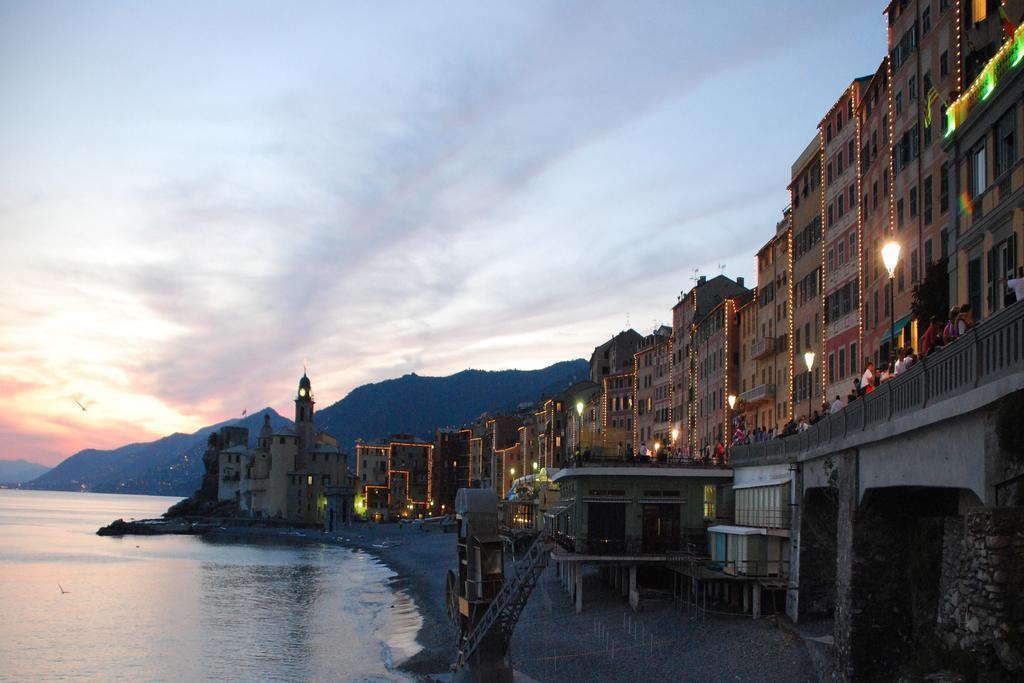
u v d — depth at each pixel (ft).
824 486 135.13
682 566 183.32
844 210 205.46
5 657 199.62
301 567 432.66
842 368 202.39
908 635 103.50
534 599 215.51
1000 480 67.00
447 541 535.19
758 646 138.92
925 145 159.74
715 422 318.86
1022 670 58.49
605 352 531.09
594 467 199.72
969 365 72.49
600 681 136.26
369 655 200.85
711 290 357.61
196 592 321.93
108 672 184.96
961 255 106.42
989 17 137.28
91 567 410.11
